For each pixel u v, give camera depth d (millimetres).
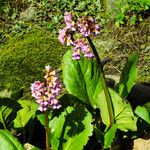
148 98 675
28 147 577
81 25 473
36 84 435
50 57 820
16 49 849
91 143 604
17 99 610
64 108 556
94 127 553
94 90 600
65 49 845
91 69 601
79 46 492
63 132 540
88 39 490
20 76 772
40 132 645
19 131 623
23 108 608
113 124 558
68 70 595
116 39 897
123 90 588
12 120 589
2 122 581
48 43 859
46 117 475
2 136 496
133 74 583
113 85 701
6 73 782
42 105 440
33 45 855
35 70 785
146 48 863
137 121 575
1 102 558
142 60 837
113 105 573
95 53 508
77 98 574
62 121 546
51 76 434
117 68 825
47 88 435
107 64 838
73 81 590
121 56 852
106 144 529
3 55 835
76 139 533
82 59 600
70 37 481
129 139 583
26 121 604
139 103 673
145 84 764
